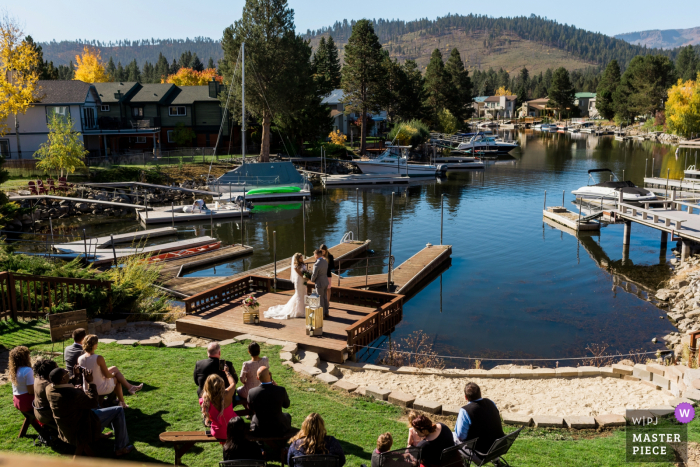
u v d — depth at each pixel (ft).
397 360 47.06
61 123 139.23
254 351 28.99
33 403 24.53
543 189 165.07
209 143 217.36
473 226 116.67
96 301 47.55
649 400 33.55
